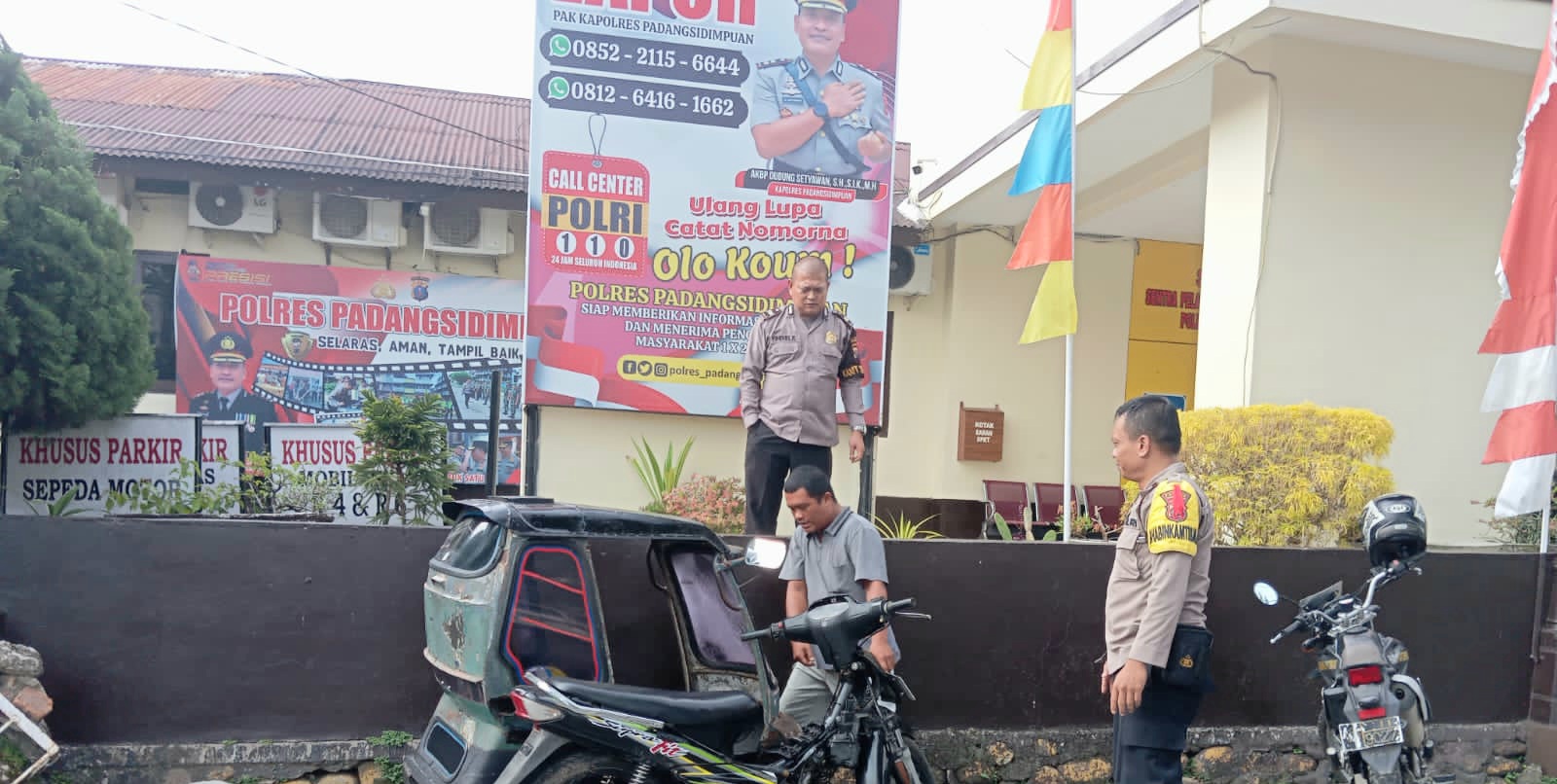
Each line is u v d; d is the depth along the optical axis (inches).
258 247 373.1
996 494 407.2
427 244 374.3
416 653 168.2
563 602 128.3
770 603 179.8
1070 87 212.5
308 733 164.1
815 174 256.1
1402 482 258.4
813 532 158.9
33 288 190.2
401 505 201.9
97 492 214.2
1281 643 196.4
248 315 368.5
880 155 259.0
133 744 157.5
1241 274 254.2
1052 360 426.6
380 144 394.0
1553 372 201.2
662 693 127.4
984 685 186.7
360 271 377.4
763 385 196.7
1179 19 258.7
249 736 161.9
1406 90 259.8
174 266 367.9
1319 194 253.0
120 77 437.4
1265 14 231.1
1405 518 153.5
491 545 128.3
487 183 360.5
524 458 249.6
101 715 156.9
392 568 167.9
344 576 166.4
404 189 356.2
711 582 156.9
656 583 168.1
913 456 425.1
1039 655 189.3
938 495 420.5
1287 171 250.7
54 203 193.3
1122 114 306.3
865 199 258.2
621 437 254.7
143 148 340.5
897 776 141.8
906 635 183.9
